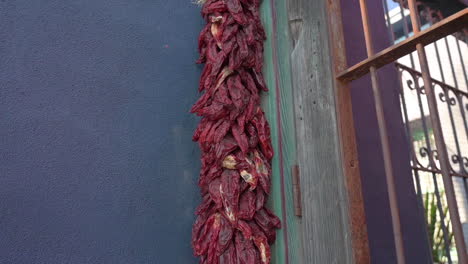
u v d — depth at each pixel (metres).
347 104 1.13
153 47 1.26
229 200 1.06
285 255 1.13
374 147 1.59
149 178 1.15
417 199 1.78
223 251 1.04
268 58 1.30
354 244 1.02
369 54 1.04
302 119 1.22
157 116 1.21
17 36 1.08
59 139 1.07
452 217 0.81
